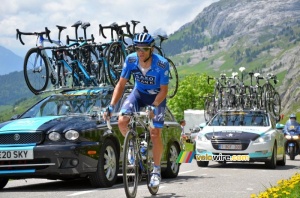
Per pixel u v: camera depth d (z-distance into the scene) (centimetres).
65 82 1330
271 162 1652
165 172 1220
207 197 815
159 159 792
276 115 2533
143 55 762
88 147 965
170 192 880
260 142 1636
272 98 2512
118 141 1046
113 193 870
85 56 1349
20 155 959
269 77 2514
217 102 2664
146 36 762
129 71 784
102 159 986
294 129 2342
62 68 1327
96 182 985
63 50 1329
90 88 1173
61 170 956
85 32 1377
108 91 1145
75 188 988
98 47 1345
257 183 1062
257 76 2538
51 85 1316
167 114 1278
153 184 792
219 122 1798
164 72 778
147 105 809
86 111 1090
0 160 968
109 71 1301
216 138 1662
